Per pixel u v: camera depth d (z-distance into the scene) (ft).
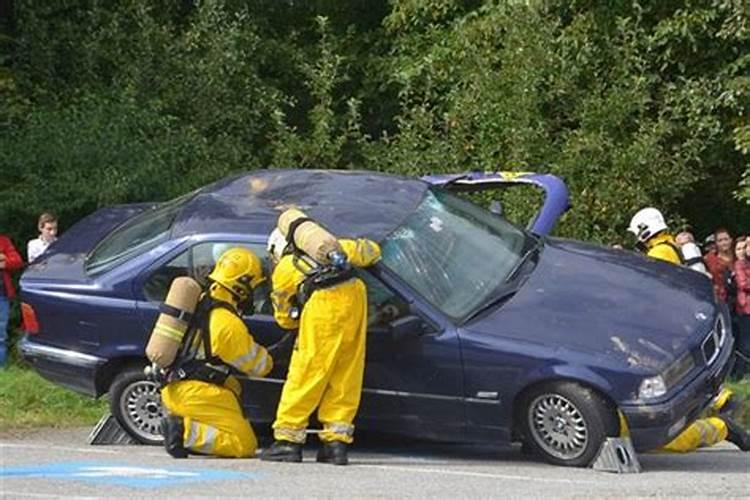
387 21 97.76
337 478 40.04
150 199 83.10
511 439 42.68
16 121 86.84
